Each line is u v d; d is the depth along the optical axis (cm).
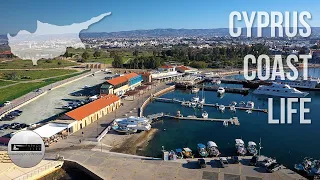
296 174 5747
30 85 14975
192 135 8631
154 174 5753
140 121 8750
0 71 19588
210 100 13388
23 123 8988
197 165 6128
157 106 12038
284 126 9481
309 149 7575
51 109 10881
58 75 18312
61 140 7569
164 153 6462
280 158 7056
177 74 18600
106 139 7969
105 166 6091
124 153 7144
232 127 9369
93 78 17700
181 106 12056
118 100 11056
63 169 6188
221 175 5691
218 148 7688
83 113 8831
